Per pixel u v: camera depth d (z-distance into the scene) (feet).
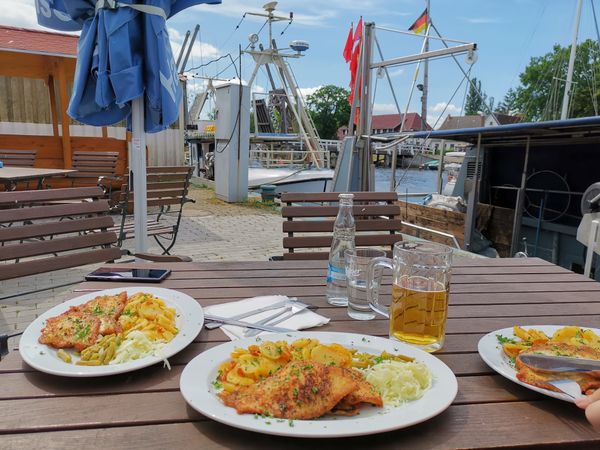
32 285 12.91
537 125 13.17
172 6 9.39
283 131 55.31
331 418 2.53
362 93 18.75
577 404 2.51
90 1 8.96
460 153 30.63
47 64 24.62
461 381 3.20
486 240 17.13
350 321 4.30
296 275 5.92
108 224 7.36
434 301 3.61
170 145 35.60
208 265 6.39
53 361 3.11
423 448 2.43
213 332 3.94
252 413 2.50
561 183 15.69
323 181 37.32
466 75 16.49
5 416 2.63
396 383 2.79
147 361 3.15
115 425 2.58
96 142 26.50
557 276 6.20
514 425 2.68
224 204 30.35
